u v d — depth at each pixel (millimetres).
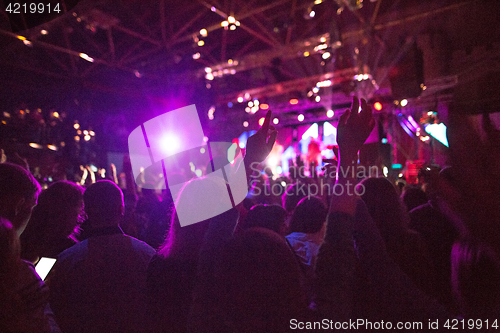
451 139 812
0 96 8234
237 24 8797
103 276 1771
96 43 9727
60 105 9250
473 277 795
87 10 7441
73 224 2057
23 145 8039
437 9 5797
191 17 9109
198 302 1128
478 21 4023
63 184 2049
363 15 8547
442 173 841
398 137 9211
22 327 1138
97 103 10055
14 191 1459
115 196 1951
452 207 820
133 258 1845
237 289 1056
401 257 1430
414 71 5066
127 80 10711
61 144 9039
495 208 748
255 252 1072
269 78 11984
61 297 1757
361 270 1150
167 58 10750
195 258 1308
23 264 1281
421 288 1410
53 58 9125
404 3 7680
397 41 8336
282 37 10125
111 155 10008
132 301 1759
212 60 11438
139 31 9461
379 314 1074
